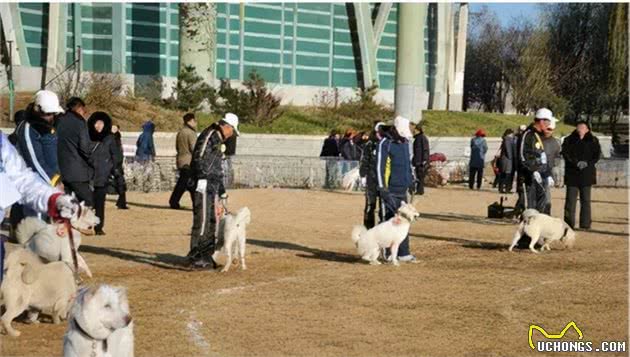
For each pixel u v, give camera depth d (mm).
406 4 37094
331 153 30531
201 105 35406
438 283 11523
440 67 48938
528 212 14719
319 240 15516
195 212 12133
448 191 28094
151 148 25734
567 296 10805
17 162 5359
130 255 13312
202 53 35781
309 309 9773
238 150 34094
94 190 15297
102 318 5887
